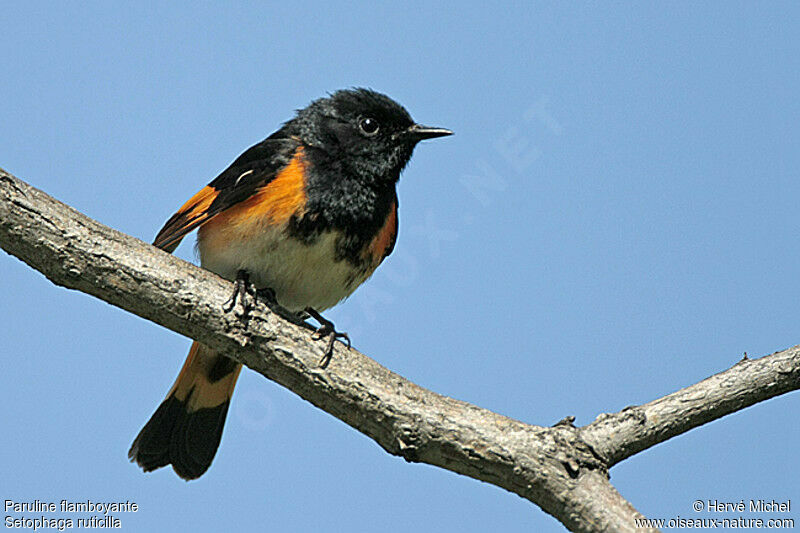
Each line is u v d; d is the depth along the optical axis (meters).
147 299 7.14
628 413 6.66
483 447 6.55
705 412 6.65
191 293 7.18
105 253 7.05
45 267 7.01
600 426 6.62
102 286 7.09
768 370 6.70
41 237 6.91
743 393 6.66
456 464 6.69
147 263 7.16
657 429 6.59
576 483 6.30
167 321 7.24
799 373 6.66
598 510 6.18
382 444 7.02
